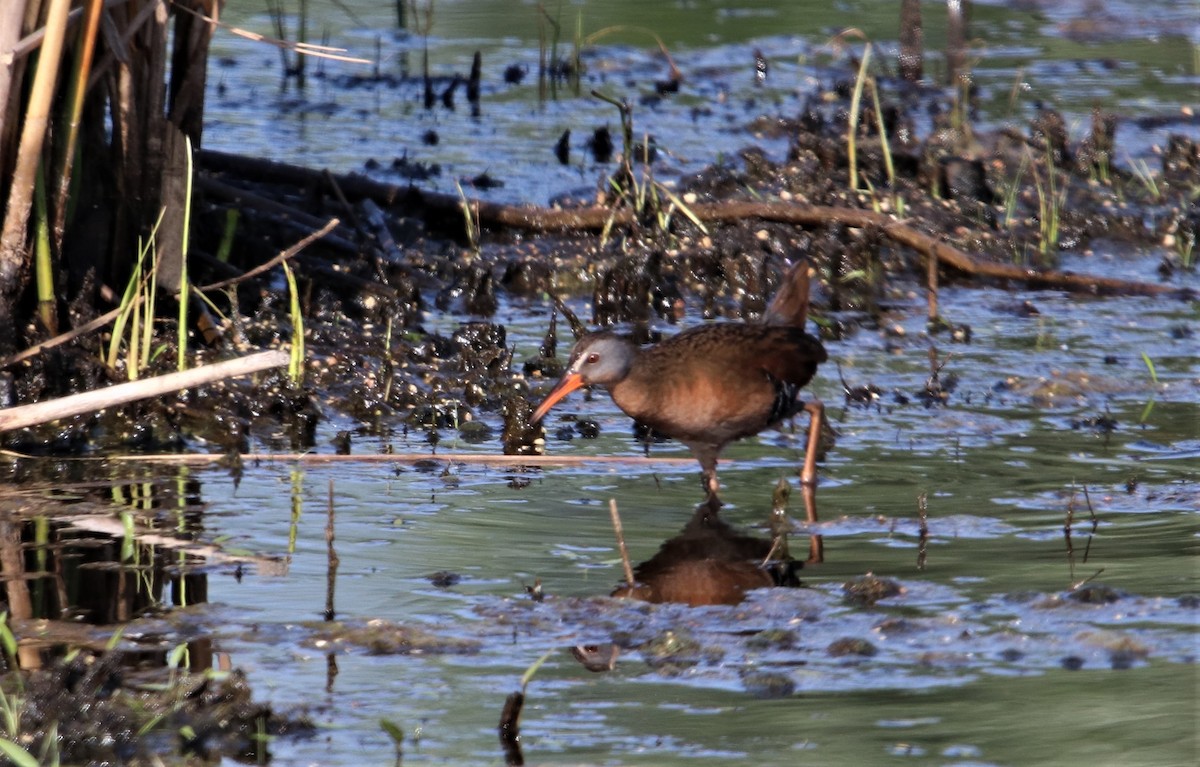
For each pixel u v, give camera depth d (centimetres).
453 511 1052
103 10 1170
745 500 1082
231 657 812
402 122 2212
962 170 1888
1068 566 949
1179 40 2728
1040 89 2383
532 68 2536
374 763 701
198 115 1373
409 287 1517
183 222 1310
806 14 2900
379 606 884
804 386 1217
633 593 909
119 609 871
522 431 1240
